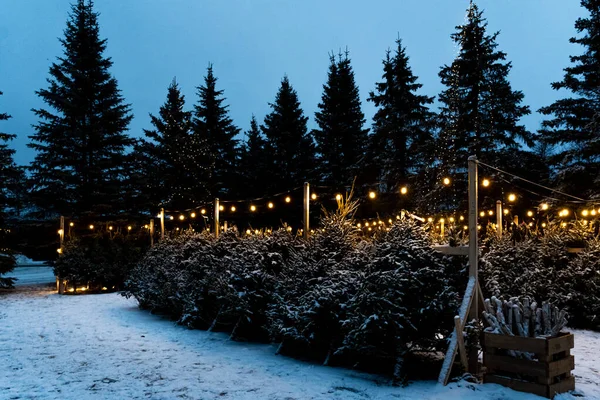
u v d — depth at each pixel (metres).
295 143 31.53
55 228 22.73
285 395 5.21
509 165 21.16
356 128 30.53
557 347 5.06
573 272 9.45
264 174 31.34
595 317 8.81
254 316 8.27
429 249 6.08
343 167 29.69
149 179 27.50
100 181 23.30
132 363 6.70
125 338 8.53
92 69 24.27
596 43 20.80
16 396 5.27
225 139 33.72
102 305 13.30
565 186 19.78
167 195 27.98
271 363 6.65
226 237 10.42
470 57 22.62
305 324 6.59
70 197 22.92
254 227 31.25
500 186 21.06
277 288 7.61
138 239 19.23
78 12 24.50
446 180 10.52
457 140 21.72
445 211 20.27
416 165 25.28
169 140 28.28
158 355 7.19
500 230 11.50
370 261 6.18
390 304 5.54
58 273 16.50
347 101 30.81
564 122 21.69
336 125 30.45
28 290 17.80
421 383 5.57
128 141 24.41
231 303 8.27
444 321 5.92
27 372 6.25
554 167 21.77
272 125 32.66
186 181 27.98
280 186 30.92
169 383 5.71
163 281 11.01
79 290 17.38
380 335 5.73
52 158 23.03
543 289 9.31
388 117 26.02
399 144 25.48
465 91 22.36
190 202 27.55
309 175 30.42
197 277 9.96
